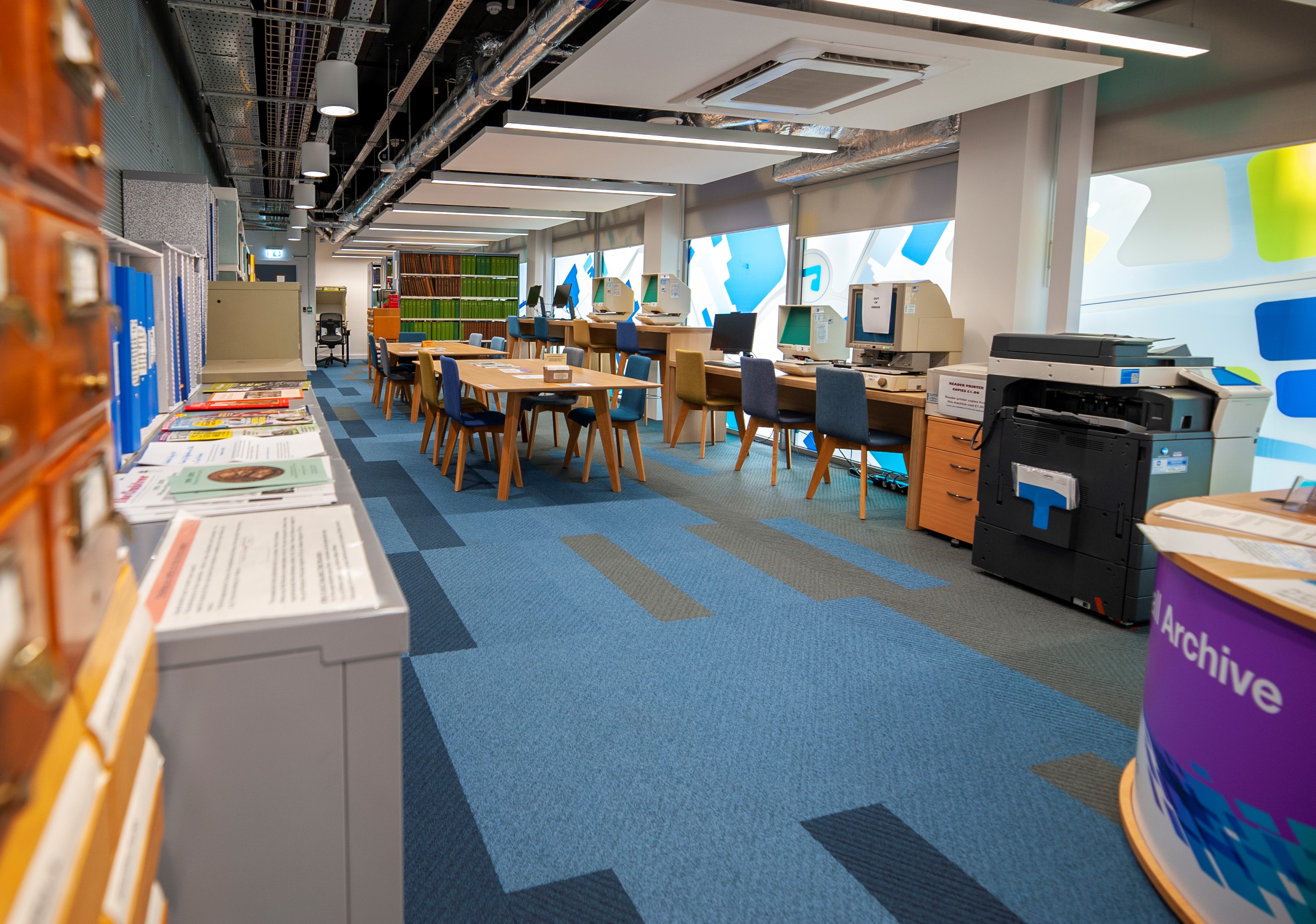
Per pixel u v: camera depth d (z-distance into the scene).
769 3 3.82
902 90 4.61
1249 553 1.82
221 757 0.83
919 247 6.53
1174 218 4.57
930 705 2.70
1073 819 2.11
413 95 10.09
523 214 11.45
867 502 5.54
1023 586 3.90
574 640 3.13
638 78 4.55
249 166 11.26
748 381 6.08
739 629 3.29
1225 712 1.69
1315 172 3.94
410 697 2.66
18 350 0.43
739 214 8.61
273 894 0.88
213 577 0.95
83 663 0.56
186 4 4.95
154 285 2.39
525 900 1.77
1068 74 4.32
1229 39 4.15
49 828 0.43
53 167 0.51
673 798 2.15
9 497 0.41
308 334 18.44
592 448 6.00
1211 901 1.71
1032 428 3.73
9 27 0.42
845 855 1.95
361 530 1.16
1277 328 4.15
